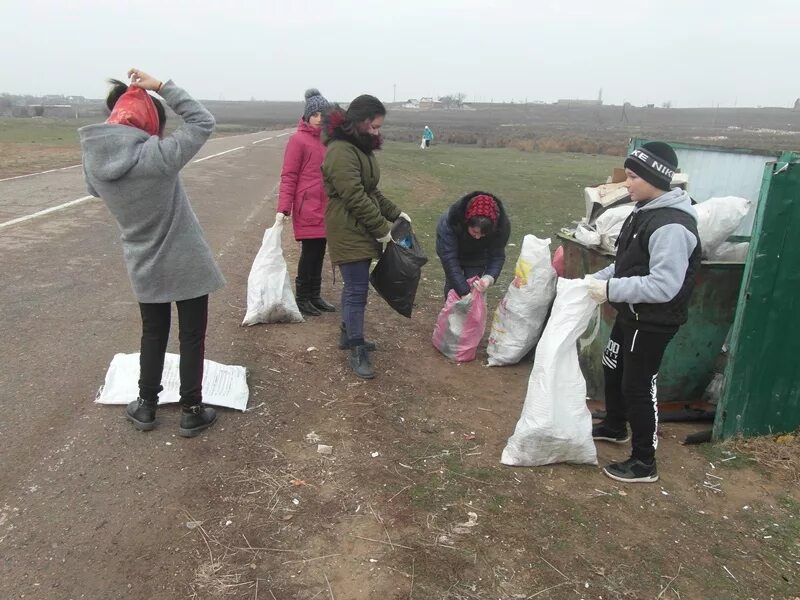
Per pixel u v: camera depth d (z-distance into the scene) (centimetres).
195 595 238
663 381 426
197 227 322
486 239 478
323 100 501
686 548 285
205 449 332
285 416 374
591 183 1902
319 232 524
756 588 263
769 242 345
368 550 267
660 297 294
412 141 4528
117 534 266
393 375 448
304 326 523
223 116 11075
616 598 251
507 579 256
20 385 379
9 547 255
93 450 322
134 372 388
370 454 341
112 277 607
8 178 1212
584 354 458
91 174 288
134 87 295
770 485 341
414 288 446
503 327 483
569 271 484
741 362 367
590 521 298
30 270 609
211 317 522
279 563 257
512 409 413
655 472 336
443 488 314
